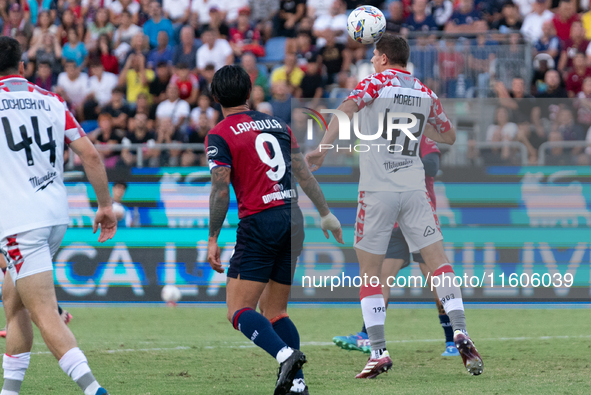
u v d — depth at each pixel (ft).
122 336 69.41
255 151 39.63
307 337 68.74
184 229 94.43
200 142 116.98
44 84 137.08
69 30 142.41
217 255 39.68
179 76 127.24
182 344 64.80
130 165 102.01
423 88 48.80
